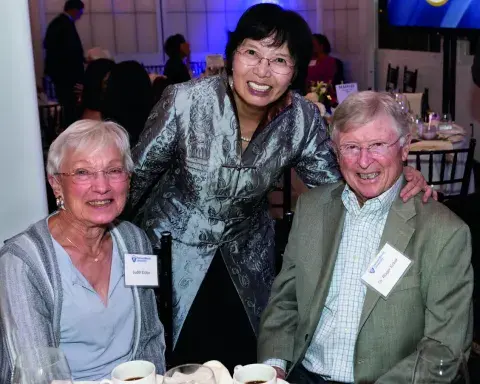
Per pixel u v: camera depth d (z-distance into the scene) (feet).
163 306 7.25
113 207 5.82
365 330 5.88
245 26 6.58
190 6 33.55
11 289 5.52
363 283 5.86
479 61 13.00
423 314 5.91
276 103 7.18
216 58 24.59
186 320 7.64
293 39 6.60
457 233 5.82
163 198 7.58
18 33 7.13
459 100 24.32
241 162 7.18
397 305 5.82
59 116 23.52
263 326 6.67
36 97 7.36
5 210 7.36
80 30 33.12
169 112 7.18
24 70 7.22
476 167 22.61
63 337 5.74
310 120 7.45
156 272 6.12
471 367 8.55
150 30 33.50
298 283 6.48
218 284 7.61
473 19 21.33
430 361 4.12
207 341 7.70
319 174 7.63
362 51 32.76
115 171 5.78
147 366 4.60
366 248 6.13
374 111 5.84
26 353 4.27
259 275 7.77
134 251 6.26
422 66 27.20
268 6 6.63
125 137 5.90
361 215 6.17
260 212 7.77
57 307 5.64
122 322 5.98
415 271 5.83
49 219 5.99
